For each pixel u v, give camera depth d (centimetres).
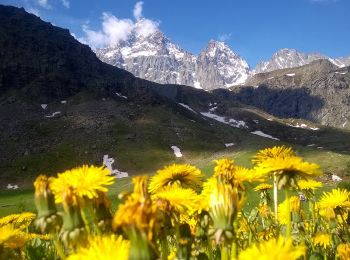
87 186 340
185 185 485
